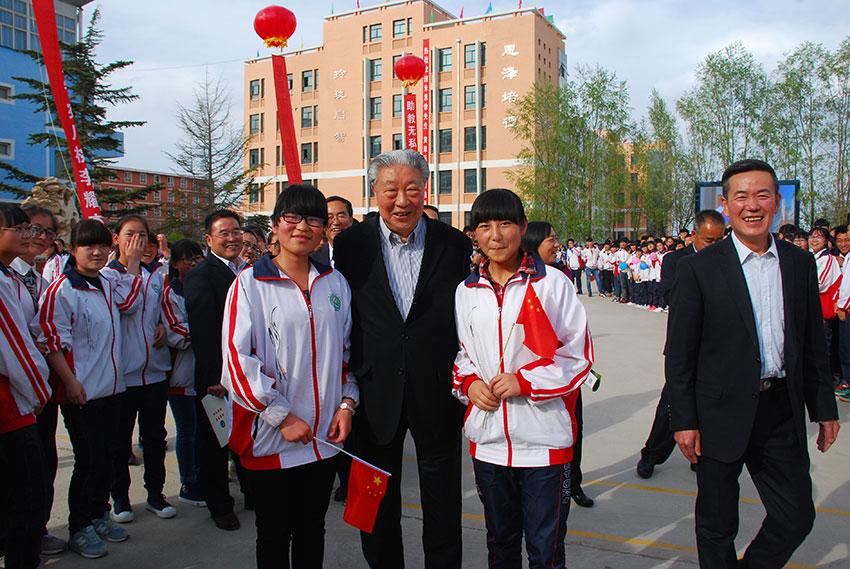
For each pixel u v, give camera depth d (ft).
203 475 12.59
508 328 8.29
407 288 9.45
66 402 11.07
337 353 8.77
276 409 8.08
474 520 12.93
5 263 9.36
